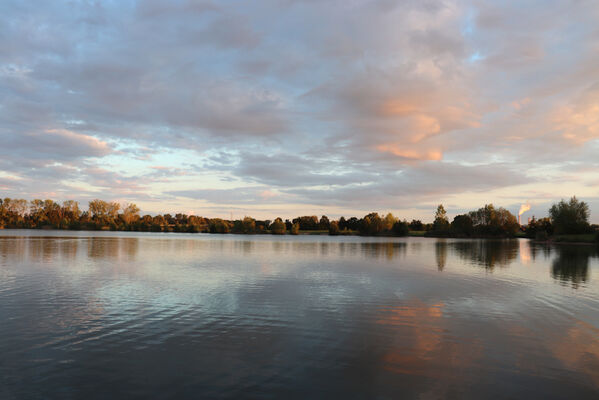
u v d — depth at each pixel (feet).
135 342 40.81
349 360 36.04
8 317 50.37
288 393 29.17
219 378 31.83
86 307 56.29
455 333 44.93
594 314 54.60
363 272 100.37
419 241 357.61
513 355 37.70
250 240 340.39
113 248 184.55
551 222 401.08
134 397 28.37
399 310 56.34
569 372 33.58
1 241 237.45
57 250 164.55
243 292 69.31
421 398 28.45
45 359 35.70
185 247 208.44
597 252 195.21
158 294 66.59
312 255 160.66
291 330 45.73
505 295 68.33
